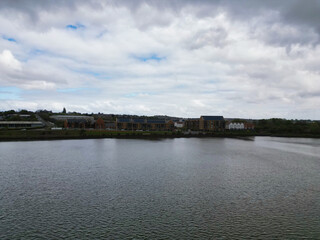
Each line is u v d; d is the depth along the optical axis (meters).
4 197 28.25
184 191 31.05
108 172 41.03
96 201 27.23
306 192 31.11
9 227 20.98
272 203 27.12
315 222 22.39
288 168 46.03
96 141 96.25
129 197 28.61
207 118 187.88
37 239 19.02
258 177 38.66
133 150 69.75
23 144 82.38
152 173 40.62
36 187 32.19
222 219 22.88
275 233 20.28
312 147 84.56
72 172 40.81
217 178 37.75
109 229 20.75
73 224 21.62
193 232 20.33
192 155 61.25
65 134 114.19
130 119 168.12
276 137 138.38
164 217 23.22
